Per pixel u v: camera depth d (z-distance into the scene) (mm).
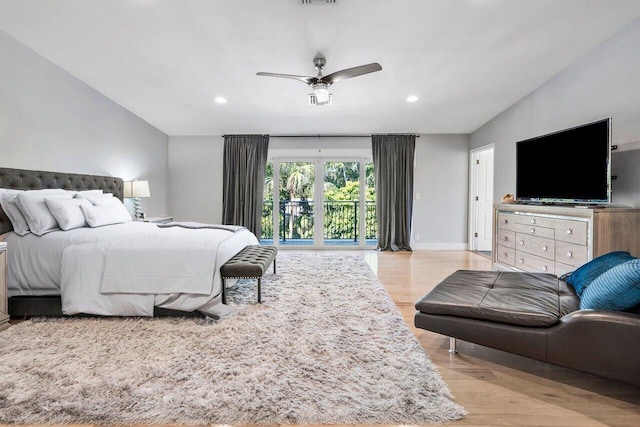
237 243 3264
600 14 2686
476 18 2697
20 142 3156
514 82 3986
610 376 1585
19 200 2744
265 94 4355
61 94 3631
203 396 1600
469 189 6160
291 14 2639
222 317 2592
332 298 3117
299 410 1503
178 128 5867
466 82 3971
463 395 1667
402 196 6129
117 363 1897
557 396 1662
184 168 6273
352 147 6242
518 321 1786
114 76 3822
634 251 2709
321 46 3123
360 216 6344
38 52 3299
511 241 3941
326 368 1863
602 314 1599
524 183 4039
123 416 1461
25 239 2717
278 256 5234
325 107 4855
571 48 3223
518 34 2947
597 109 3217
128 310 2592
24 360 1920
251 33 2918
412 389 1671
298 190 6340
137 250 2656
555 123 3826
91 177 4012
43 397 1585
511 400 1628
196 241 2789
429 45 3105
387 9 2572
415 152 6184
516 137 4645
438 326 1997
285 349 2084
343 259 4980
